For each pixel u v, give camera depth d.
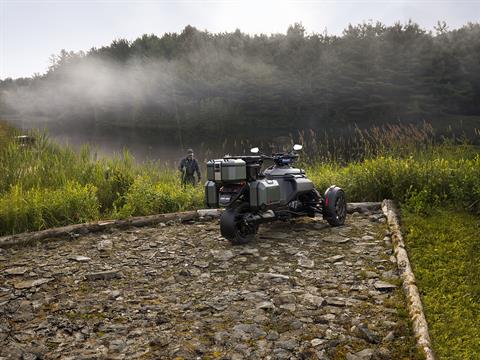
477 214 7.12
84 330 4.21
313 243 6.49
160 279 5.40
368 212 7.98
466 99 89.12
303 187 7.22
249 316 4.36
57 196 8.17
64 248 6.63
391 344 3.79
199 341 3.94
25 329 4.27
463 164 8.53
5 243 6.69
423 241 6.04
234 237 6.39
